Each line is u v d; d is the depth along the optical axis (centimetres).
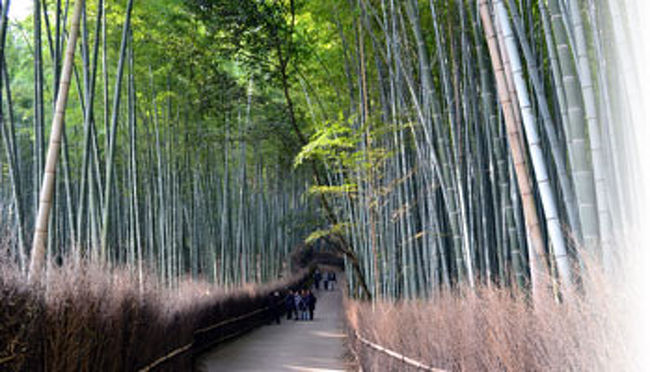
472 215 476
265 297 1502
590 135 245
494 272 455
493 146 425
